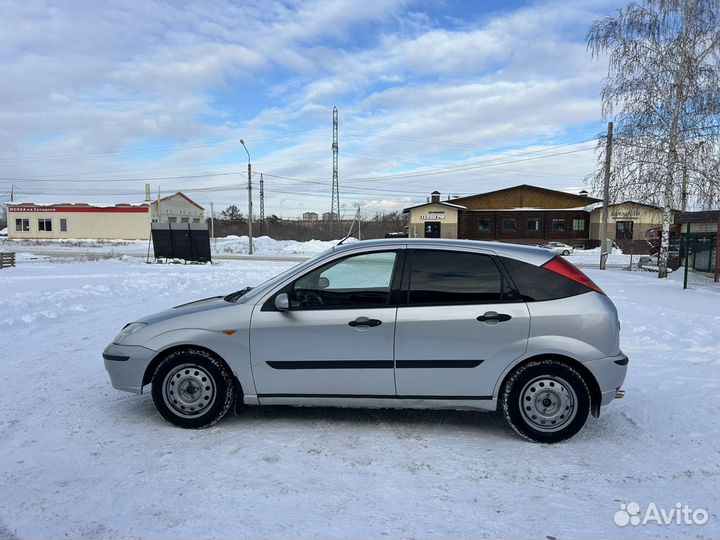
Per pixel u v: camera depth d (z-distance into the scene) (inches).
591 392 166.4
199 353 170.6
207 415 170.6
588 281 169.5
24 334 315.9
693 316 380.5
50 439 163.0
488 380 163.6
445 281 168.1
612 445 163.9
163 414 172.2
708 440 167.9
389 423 181.0
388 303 167.6
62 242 2042.3
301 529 115.5
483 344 162.6
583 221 2166.6
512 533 115.3
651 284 665.0
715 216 713.0
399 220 2974.9
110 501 126.6
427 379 164.7
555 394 162.2
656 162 764.6
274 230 2913.4
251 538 111.9
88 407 192.2
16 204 2204.7
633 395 213.3
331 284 176.4
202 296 506.9
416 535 114.0
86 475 139.8
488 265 168.7
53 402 197.3
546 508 126.2
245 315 170.6
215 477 139.4
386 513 122.8
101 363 252.5
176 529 115.0
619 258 1626.5
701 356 280.2
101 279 634.2
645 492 134.7
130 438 164.7
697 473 145.5
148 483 135.7
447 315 163.8
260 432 171.5
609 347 162.6
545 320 161.9
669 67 751.7
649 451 159.6
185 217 2395.4
